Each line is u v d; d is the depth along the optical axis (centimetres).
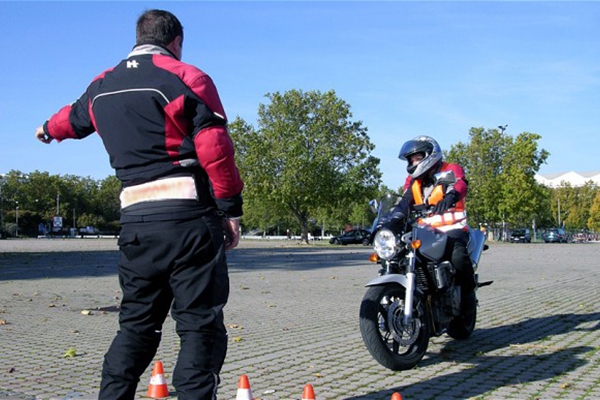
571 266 2005
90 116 335
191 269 311
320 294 1198
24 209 11731
